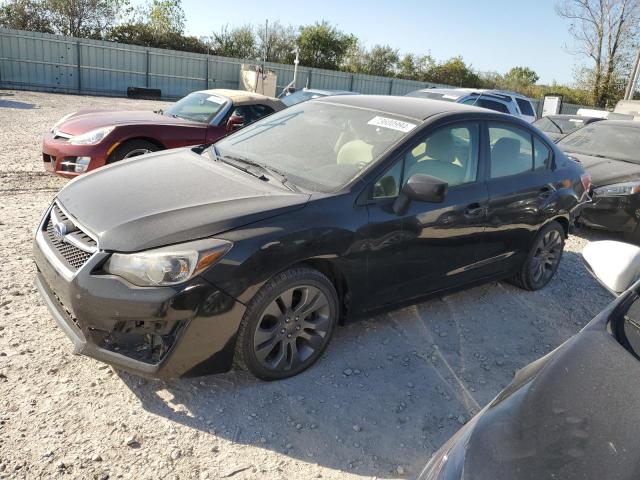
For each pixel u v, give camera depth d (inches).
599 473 53.5
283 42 1659.7
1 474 96.5
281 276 123.3
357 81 1268.5
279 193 132.7
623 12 1406.3
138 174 144.4
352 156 147.2
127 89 1056.2
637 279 91.6
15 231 209.8
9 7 1341.0
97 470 100.1
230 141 174.4
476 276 176.6
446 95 499.8
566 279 225.8
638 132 335.9
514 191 176.4
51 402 116.0
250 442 111.8
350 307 141.2
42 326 143.5
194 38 1514.5
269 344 126.5
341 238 130.3
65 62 1005.8
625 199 281.6
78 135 267.6
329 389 131.6
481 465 57.6
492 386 142.3
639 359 69.9
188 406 120.0
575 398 63.8
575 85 1552.7
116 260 112.0
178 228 114.2
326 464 109.0
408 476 108.4
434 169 153.8
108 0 1409.9
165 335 111.1
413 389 136.3
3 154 360.5
